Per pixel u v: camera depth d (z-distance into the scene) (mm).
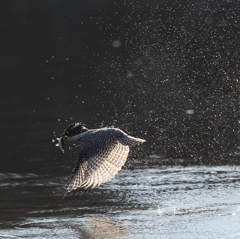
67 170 11773
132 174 11016
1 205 9391
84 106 17094
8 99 19688
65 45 25484
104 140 7113
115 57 20109
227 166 11250
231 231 7660
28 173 11609
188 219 8250
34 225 8250
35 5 37594
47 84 21312
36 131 15289
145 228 7930
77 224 8234
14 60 26297
